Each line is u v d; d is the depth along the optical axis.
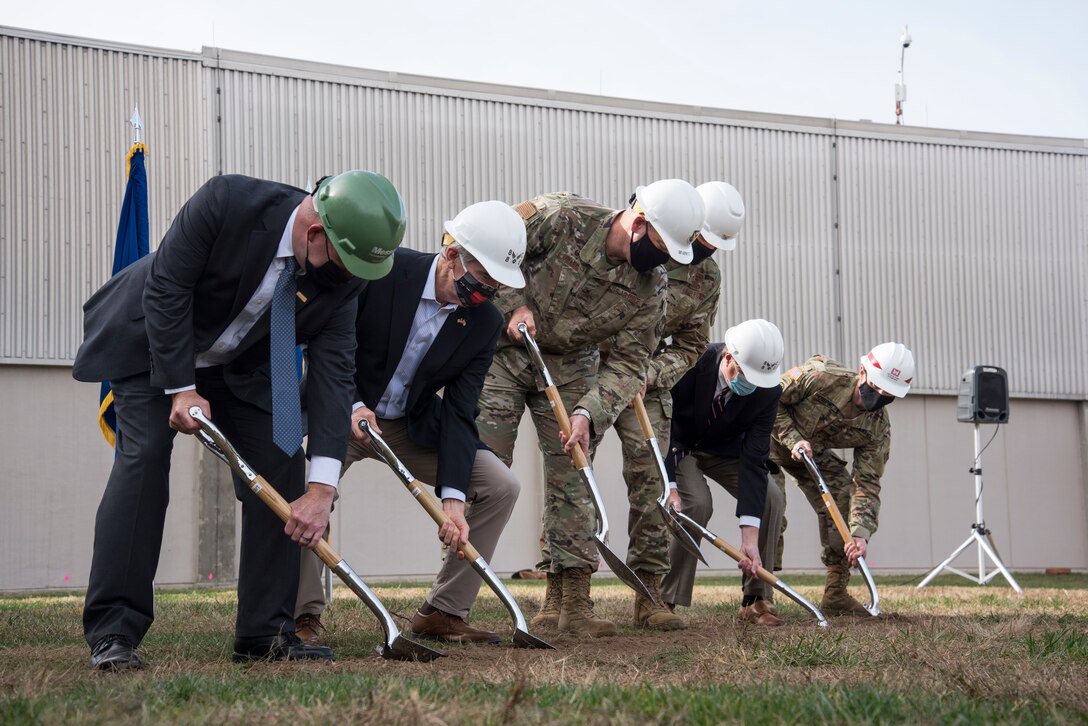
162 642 4.42
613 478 16.53
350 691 2.72
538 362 5.10
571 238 5.26
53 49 14.72
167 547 14.66
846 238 18.00
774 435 7.21
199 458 14.87
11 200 14.41
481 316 4.49
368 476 15.59
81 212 14.68
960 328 18.39
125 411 3.64
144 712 2.39
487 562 4.35
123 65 15.00
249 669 3.47
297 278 3.57
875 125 18.28
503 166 16.55
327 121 15.84
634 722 2.37
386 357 4.41
